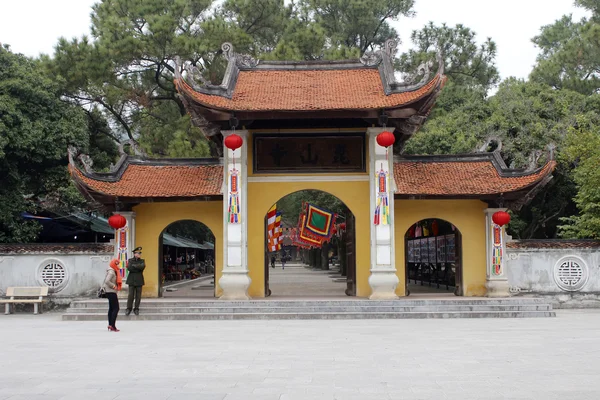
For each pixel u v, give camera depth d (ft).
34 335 59.52
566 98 126.52
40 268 88.69
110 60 122.01
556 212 126.11
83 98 129.49
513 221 122.21
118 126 150.20
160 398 32.37
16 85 93.15
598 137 100.63
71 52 120.37
